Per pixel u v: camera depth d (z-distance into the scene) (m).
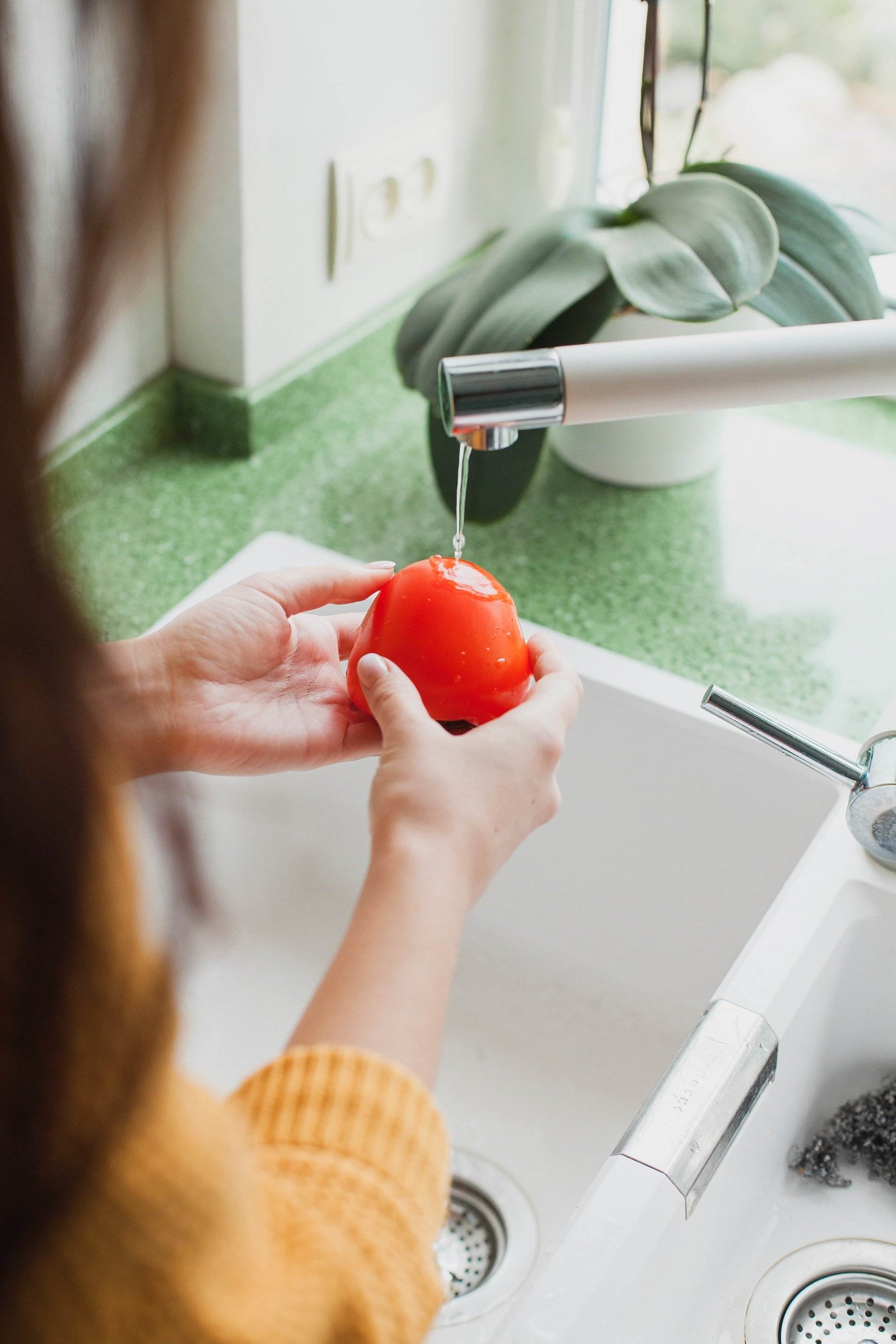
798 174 1.15
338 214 1.08
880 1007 0.70
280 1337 0.32
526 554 0.99
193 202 0.99
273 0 0.93
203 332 1.06
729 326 0.93
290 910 0.94
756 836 0.81
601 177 1.19
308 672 0.66
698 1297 0.62
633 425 1.01
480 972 0.90
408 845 0.44
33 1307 0.29
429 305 0.98
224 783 0.87
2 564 0.23
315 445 1.12
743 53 1.10
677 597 0.95
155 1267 0.30
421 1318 0.35
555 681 0.53
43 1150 0.27
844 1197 0.68
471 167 1.23
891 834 0.66
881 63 1.06
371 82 1.06
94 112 0.22
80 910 0.25
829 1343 0.63
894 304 1.11
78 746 0.25
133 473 1.06
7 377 0.22
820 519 1.04
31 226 0.22
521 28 1.18
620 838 0.86
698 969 0.85
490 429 0.47
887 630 0.93
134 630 0.88
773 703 0.85
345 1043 0.38
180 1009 0.30
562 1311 0.50
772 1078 0.61
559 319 0.91
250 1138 0.36
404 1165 0.36
